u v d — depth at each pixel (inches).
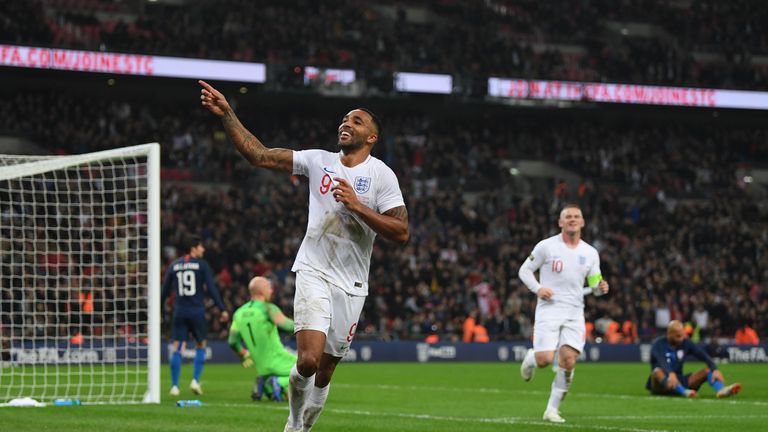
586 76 1961.1
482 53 1972.2
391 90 1792.6
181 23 1786.4
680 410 568.1
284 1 1920.5
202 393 686.5
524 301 1513.3
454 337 1466.5
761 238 1866.4
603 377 1000.9
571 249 490.6
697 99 1936.5
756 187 2092.8
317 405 313.4
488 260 1620.3
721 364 1359.5
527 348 1406.3
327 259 298.2
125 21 1813.5
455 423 456.1
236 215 1614.2
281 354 599.2
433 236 1656.0
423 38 1975.9
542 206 1817.2
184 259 663.1
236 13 1865.2
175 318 661.3
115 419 455.2
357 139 301.1
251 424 433.4
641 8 2181.3
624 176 1989.4
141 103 1819.6
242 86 1736.0
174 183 1701.5
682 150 2111.2
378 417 491.8
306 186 1700.3
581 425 454.0
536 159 2012.8
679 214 1879.9
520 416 518.3
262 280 604.4
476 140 2026.3
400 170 1857.8
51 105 1726.1
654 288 1616.6
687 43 2129.7
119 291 1267.2
